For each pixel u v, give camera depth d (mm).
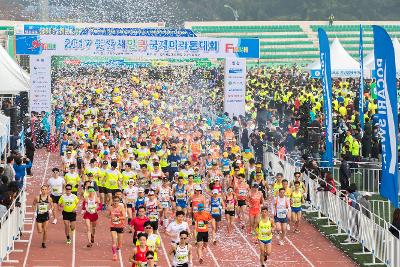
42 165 58281
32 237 39688
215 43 68875
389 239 33844
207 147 54469
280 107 72312
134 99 82250
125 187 42750
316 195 45438
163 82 102250
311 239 40781
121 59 104250
